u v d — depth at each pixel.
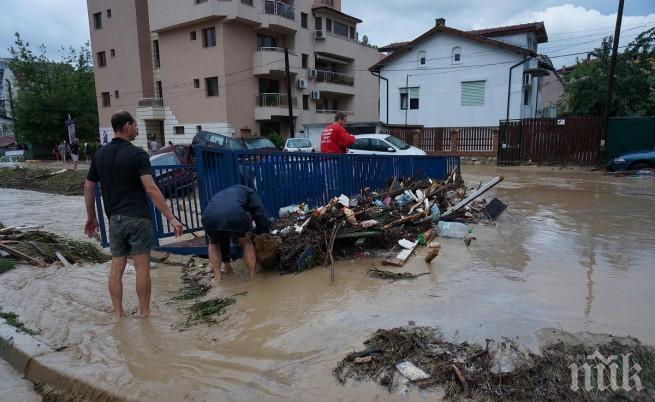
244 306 4.29
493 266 5.29
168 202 6.65
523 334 3.35
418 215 7.06
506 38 30.39
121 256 4.23
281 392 2.85
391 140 16.25
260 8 33.03
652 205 9.75
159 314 4.31
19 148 47.59
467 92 27.95
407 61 29.62
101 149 4.17
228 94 32.47
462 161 23.92
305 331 3.65
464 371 2.84
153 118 35.81
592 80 24.86
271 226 6.07
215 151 6.00
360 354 3.14
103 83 39.78
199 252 6.25
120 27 37.34
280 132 36.81
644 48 23.48
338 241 5.89
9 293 5.12
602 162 19.59
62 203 14.07
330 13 38.88
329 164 7.75
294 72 35.56
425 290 4.48
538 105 32.25
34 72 42.12
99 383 3.10
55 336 3.91
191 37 33.22
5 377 3.50
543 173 18.19
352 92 41.69
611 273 4.94
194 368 3.21
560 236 6.82
